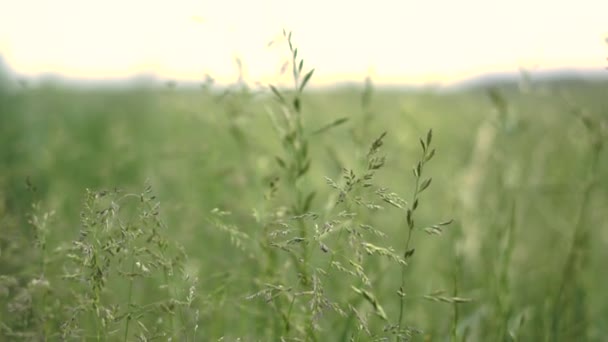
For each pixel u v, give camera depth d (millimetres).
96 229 1791
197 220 3020
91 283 1802
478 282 3086
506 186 3539
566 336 2639
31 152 4934
